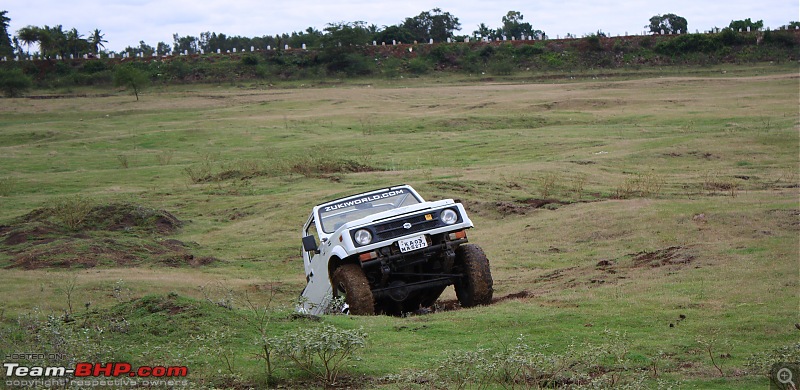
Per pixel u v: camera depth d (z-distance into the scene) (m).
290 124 49.56
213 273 16.44
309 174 28.78
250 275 16.34
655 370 6.64
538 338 7.88
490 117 48.00
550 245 16.16
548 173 25.98
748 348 7.22
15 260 17.08
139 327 7.97
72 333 7.53
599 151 30.98
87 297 12.56
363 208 10.94
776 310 8.24
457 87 78.38
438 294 10.98
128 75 80.75
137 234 20.64
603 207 18.50
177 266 17.03
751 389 6.16
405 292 9.93
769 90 56.00
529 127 45.44
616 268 12.47
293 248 18.88
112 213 22.09
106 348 7.28
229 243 19.92
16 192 29.62
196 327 7.92
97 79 96.62
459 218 9.89
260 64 98.81
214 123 51.88
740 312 8.37
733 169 25.94
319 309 10.42
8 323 10.11
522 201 21.86
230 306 8.91
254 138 44.44
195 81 94.75
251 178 29.31
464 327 8.48
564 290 10.80
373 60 101.25
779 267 10.40
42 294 12.70
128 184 30.64
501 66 92.38
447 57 99.00
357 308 9.41
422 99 65.62
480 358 6.60
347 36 99.12
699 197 20.50
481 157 32.78
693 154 28.55
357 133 45.25
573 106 53.00
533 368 6.72
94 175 32.84
